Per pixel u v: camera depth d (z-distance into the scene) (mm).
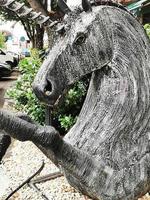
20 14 1461
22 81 6168
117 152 1518
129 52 1529
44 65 1488
